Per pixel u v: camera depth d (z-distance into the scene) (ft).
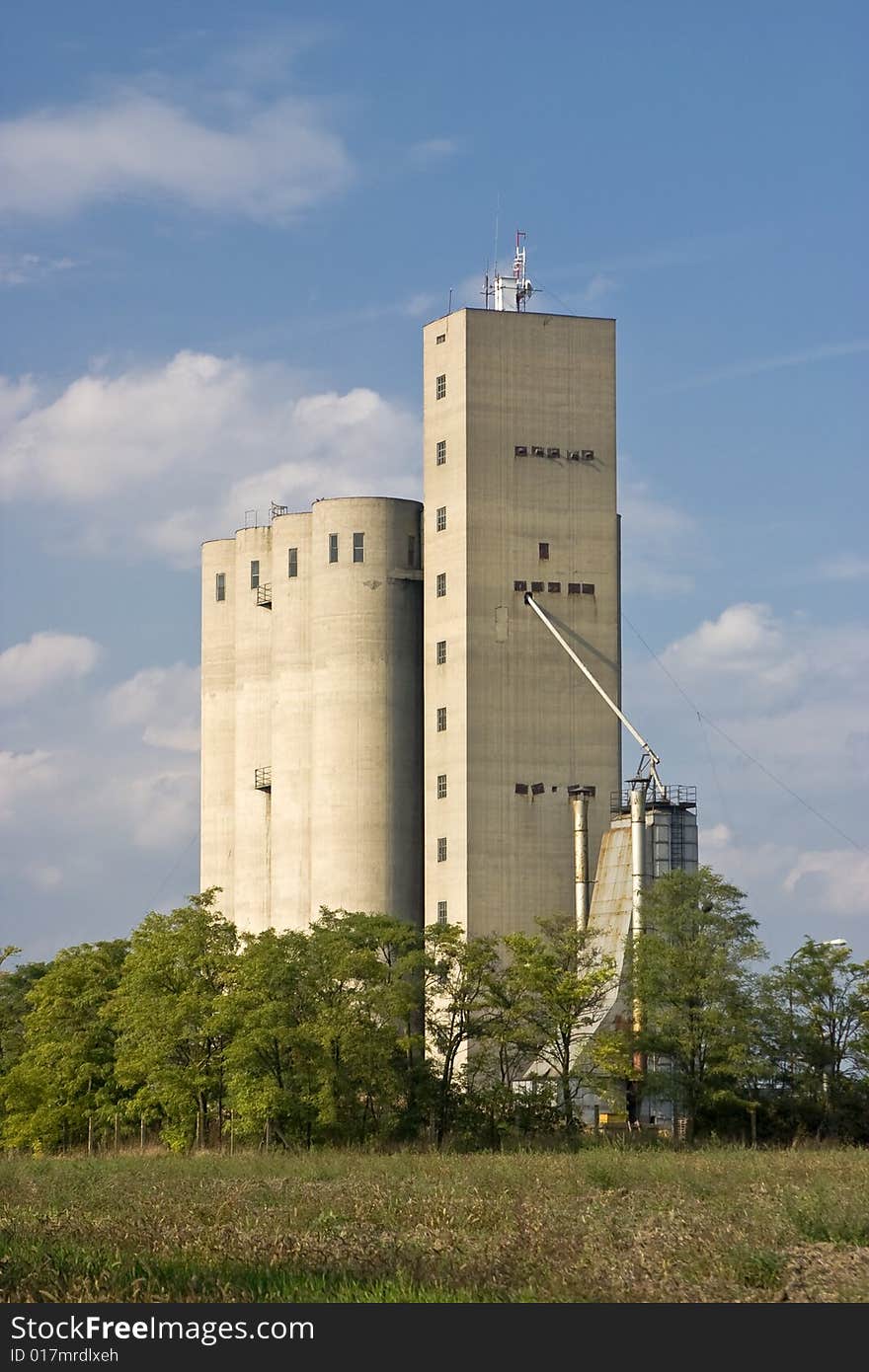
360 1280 135.64
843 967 403.54
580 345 534.78
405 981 390.21
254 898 577.84
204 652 610.24
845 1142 383.04
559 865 509.76
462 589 518.37
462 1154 336.08
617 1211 186.91
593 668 522.88
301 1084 367.04
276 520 574.56
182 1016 371.15
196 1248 150.20
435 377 535.19
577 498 528.63
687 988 383.65
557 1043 384.27
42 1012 431.02
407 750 537.65
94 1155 387.96
